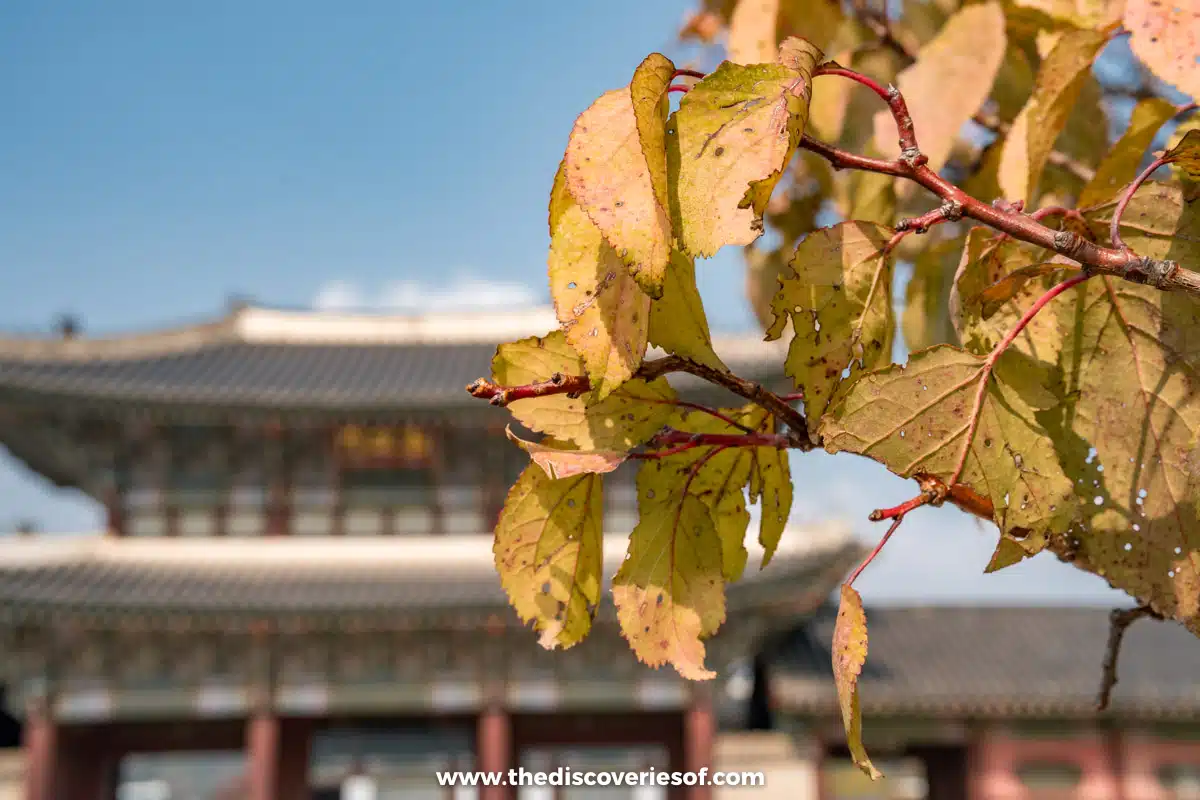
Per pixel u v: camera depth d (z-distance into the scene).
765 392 1.32
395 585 21.64
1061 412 1.46
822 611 26.39
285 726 22.88
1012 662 24.83
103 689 21.62
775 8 2.40
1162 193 1.42
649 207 1.02
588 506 1.38
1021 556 1.26
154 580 21.83
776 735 22.12
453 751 23.17
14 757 21.78
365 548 22.80
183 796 24.17
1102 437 1.44
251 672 21.83
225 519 23.08
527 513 1.38
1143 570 1.41
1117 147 1.65
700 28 3.04
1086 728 23.36
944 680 23.66
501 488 23.30
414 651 21.84
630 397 1.36
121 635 21.48
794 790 21.70
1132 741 23.20
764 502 1.55
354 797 22.83
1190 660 24.62
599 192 1.03
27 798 21.03
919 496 1.23
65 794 21.91
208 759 24.39
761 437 1.40
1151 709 22.50
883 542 1.23
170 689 21.73
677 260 1.28
